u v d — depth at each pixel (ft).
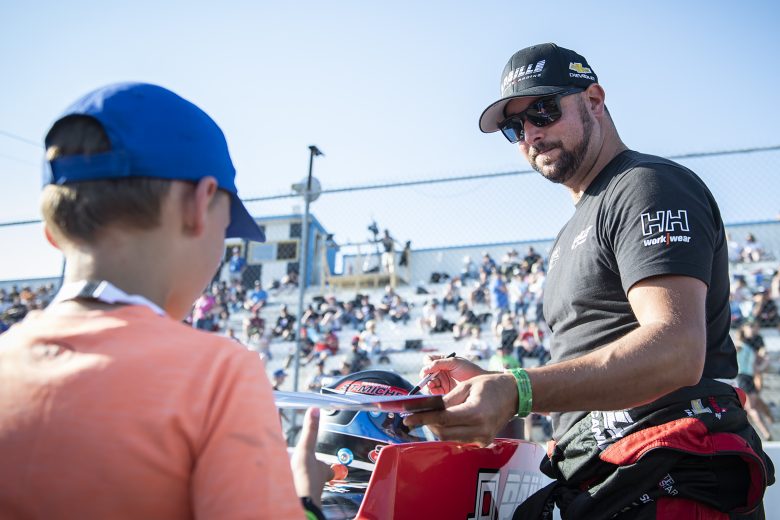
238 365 2.62
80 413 2.42
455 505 4.83
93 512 2.35
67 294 2.73
